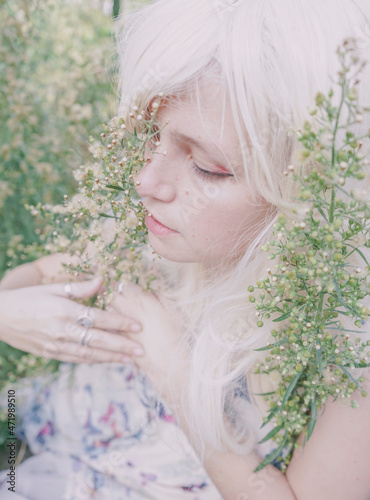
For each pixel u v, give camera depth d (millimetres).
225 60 551
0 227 1619
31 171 1519
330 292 561
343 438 737
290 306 640
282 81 562
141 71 606
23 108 1494
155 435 1050
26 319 941
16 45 1539
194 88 571
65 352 936
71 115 1506
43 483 1110
